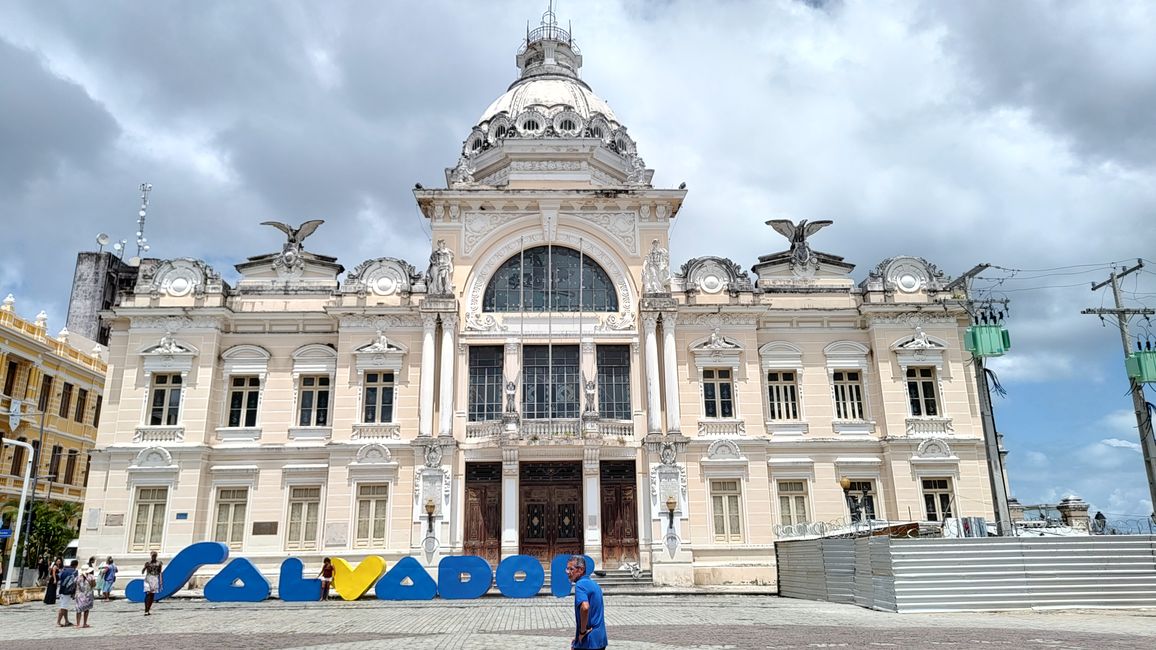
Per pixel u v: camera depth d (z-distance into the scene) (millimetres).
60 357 47625
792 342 37688
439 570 29266
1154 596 22953
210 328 36125
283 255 39594
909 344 37094
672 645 15586
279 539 34250
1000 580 22812
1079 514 38750
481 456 34969
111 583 30688
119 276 58156
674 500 34188
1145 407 30812
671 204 39219
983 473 35875
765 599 28562
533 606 26203
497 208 38656
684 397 36406
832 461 36062
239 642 17672
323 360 36500
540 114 43656
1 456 42281
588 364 36531
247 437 35469
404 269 37531
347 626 20812
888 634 17078
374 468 34562
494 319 37031
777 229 41812
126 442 34719
